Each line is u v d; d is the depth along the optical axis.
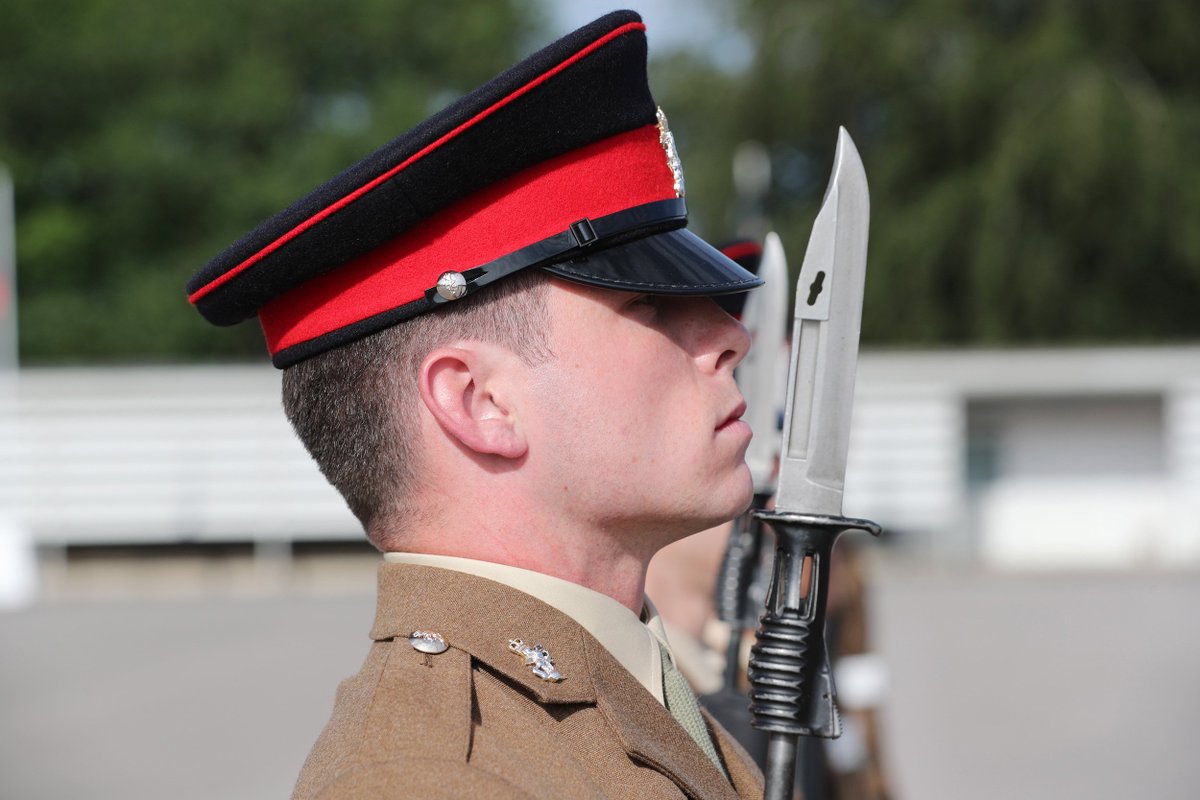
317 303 2.61
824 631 2.48
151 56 47.94
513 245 2.50
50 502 23.95
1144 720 13.36
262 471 24.16
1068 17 33.62
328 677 15.35
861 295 2.50
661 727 2.56
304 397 2.67
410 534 2.62
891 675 15.48
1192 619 18.70
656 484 2.54
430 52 50.75
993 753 12.31
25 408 23.94
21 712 14.01
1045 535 25.52
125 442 24.06
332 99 50.56
